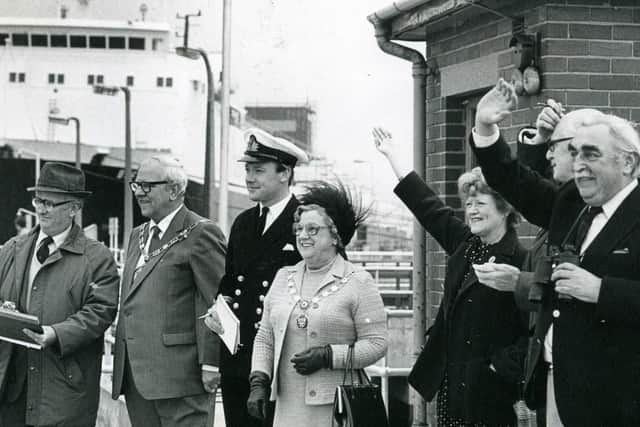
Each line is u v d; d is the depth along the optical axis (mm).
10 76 45500
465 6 7746
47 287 6652
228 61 24672
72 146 45281
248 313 6277
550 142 4672
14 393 6617
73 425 6559
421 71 9047
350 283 5480
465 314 5223
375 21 9117
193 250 6457
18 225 44562
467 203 5301
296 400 5426
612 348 3973
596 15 7109
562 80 7059
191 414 6449
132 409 6574
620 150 4012
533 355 4281
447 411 5312
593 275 3947
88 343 6523
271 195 6379
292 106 41906
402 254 19703
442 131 8789
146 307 6441
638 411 3949
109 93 44812
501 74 7762
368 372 8961
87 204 44531
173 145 44500
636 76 7125
